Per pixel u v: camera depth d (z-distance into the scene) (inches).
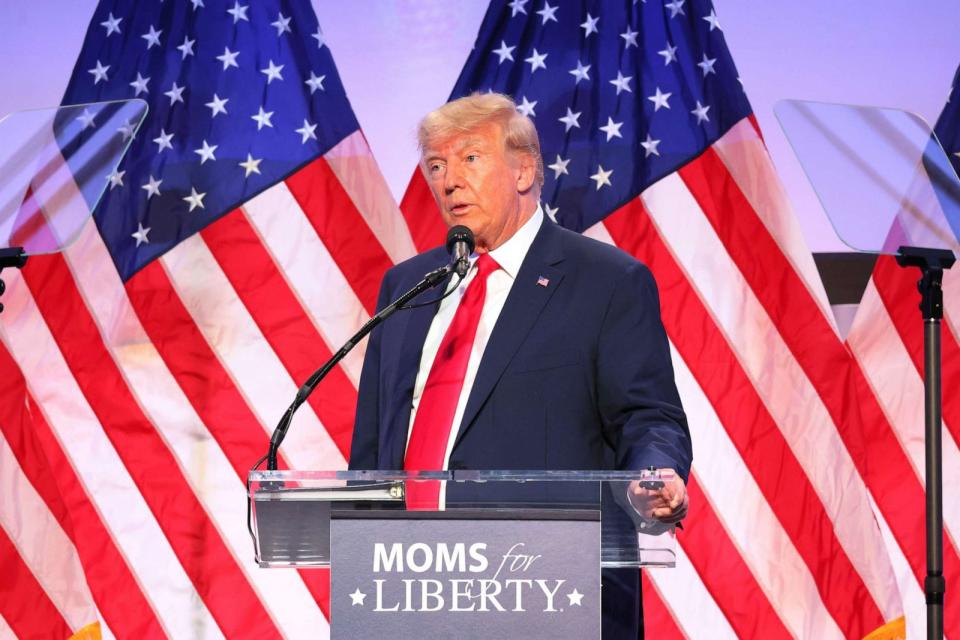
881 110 505.4
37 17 680.4
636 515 295.3
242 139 634.2
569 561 287.0
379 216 631.2
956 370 615.5
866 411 615.5
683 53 633.6
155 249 628.1
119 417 618.5
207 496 613.9
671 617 595.8
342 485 289.6
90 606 610.2
